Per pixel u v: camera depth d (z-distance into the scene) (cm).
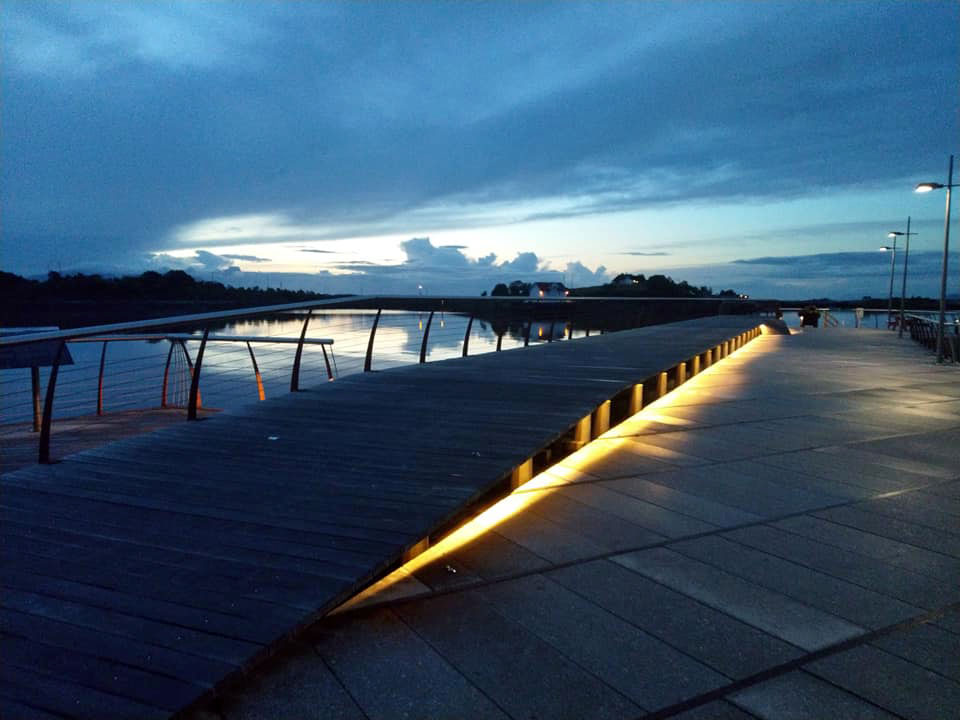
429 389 648
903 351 1628
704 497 423
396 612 262
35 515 317
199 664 196
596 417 597
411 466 391
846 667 227
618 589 287
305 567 259
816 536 356
